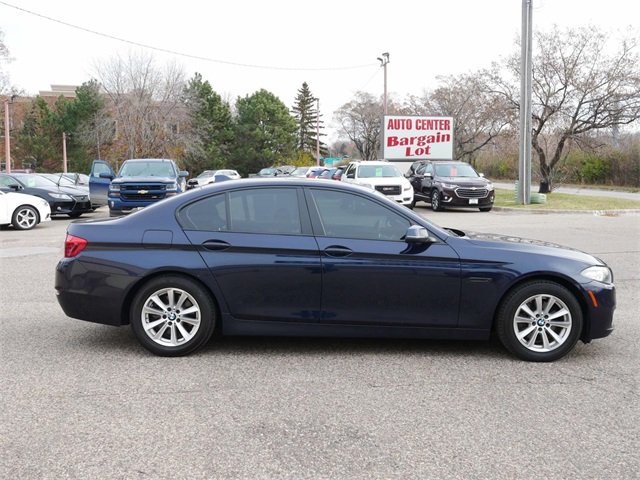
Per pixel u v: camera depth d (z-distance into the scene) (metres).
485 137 44.12
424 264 5.18
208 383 4.66
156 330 5.36
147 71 52.12
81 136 58.09
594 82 27.91
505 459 3.44
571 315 5.18
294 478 3.22
